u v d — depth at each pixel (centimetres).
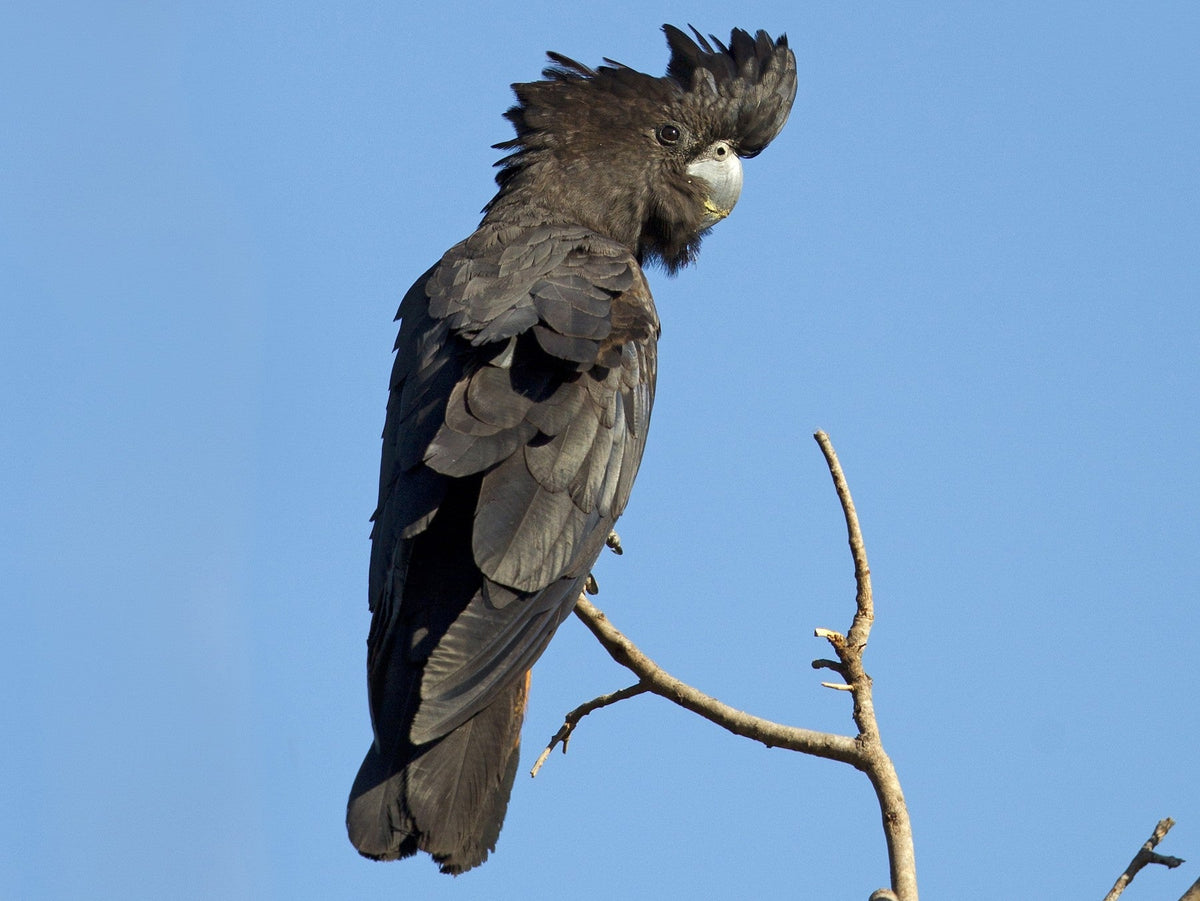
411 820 883
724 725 975
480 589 959
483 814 911
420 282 1254
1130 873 836
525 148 1364
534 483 980
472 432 984
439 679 915
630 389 1095
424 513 970
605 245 1203
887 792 910
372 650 971
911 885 880
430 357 1080
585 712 1024
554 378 1032
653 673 1004
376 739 922
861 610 957
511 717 948
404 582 962
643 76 1394
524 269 1149
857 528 967
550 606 967
